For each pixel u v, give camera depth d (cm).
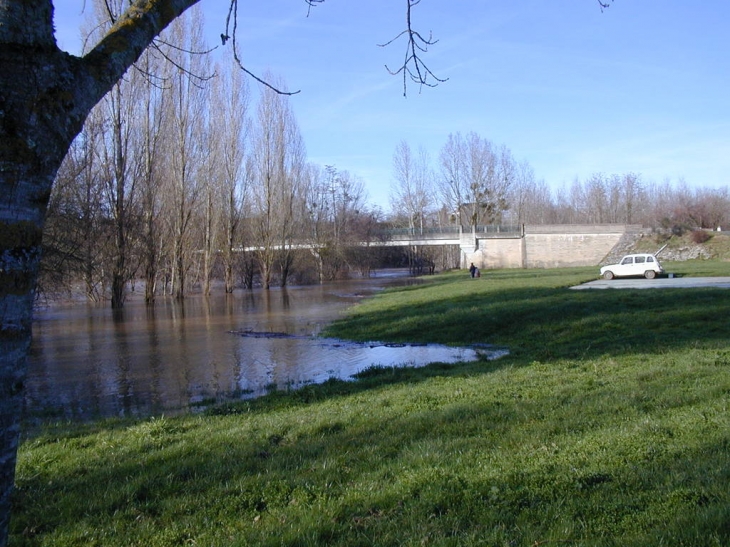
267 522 448
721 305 1888
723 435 580
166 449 679
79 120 208
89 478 583
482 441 637
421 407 845
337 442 671
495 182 8469
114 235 3650
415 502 461
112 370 1566
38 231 191
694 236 5969
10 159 179
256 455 637
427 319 2180
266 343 2008
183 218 4525
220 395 1209
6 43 181
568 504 444
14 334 181
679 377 938
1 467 179
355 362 1557
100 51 225
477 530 406
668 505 427
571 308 2070
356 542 400
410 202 8788
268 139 5612
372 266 8012
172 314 3238
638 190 10338
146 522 464
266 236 5578
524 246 7094
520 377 1044
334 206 7662
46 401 1209
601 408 757
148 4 251
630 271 3878
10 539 438
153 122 3972
